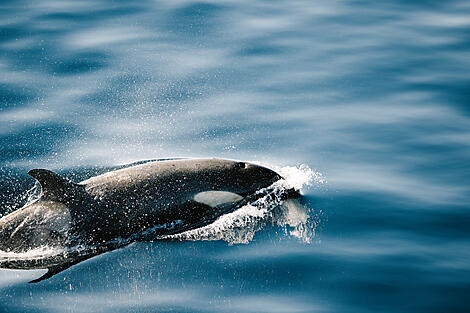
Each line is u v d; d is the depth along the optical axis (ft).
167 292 90.53
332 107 152.25
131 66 174.19
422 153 129.39
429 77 166.91
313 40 192.54
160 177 112.88
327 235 103.40
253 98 157.58
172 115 149.69
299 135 139.44
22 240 103.65
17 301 89.25
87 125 145.07
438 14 211.61
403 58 179.11
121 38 192.34
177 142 137.49
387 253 97.19
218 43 189.78
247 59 179.83
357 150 132.16
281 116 148.46
